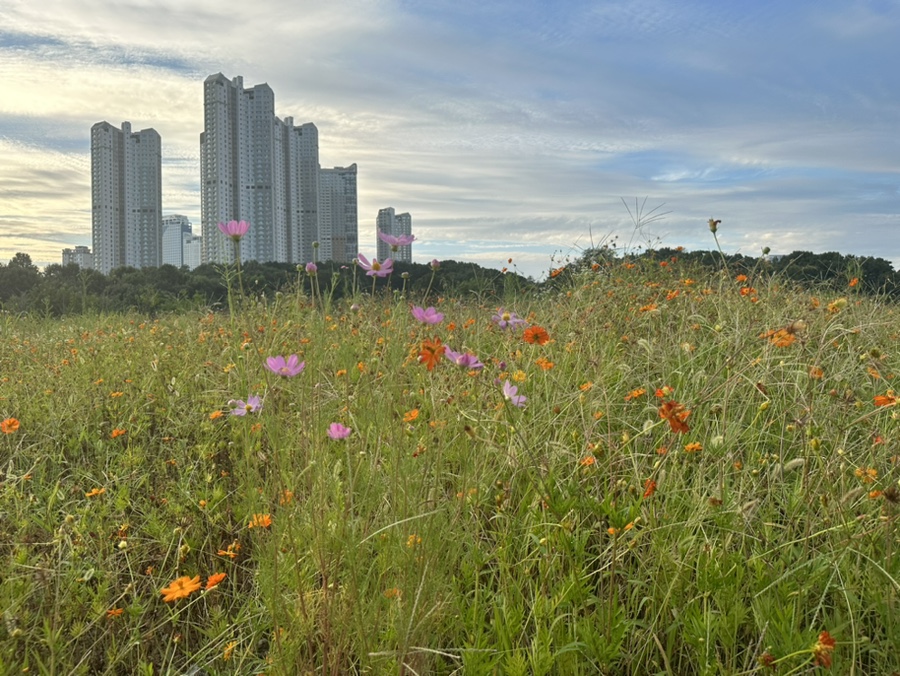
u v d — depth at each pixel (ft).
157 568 7.45
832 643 4.33
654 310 12.59
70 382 13.46
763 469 8.02
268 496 7.08
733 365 9.59
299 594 5.60
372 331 12.10
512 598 6.19
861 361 9.60
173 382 12.50
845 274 18.25
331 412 8.93
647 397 9.93
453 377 9.78
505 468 8.11
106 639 6.41
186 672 5.94
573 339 12.24
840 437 7.70
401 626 5.14
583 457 7.55
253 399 7.71
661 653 5.43
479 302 18.84
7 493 8.04
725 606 5.78
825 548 6.33
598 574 6.86
